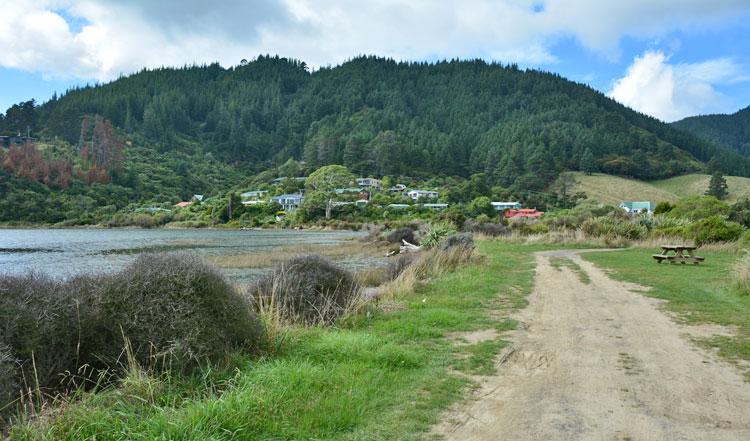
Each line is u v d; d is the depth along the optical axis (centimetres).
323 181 14600
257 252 3412
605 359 651
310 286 900
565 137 18362
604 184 14925
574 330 822
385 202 12238
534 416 457
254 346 628
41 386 491
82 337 538
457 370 603
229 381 504
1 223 9006
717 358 651
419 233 3991
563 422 443
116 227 9631
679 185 15500
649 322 880
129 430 391
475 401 497
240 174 18350
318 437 406
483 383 554
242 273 2191
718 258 2150
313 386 514
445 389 529
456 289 1270
